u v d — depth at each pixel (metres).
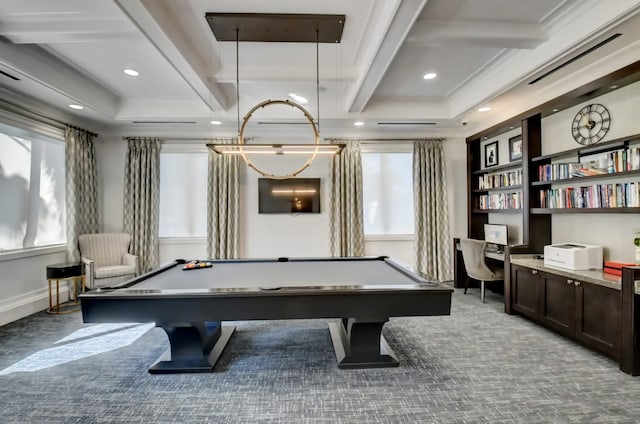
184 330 2.48
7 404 2.03
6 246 3.82
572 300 2.89
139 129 5.00
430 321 3.54
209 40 2.85
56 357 2.69
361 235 5.19
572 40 2.52
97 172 4.93
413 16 2.23
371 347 2.51
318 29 2.66
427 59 3.25
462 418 1.88
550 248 3.27
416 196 5.25
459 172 5.45
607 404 2.01
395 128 5.10
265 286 2.29
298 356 2.68
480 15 2.50
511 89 3.51
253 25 2.59
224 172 5.02
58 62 3.28
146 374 2.40
